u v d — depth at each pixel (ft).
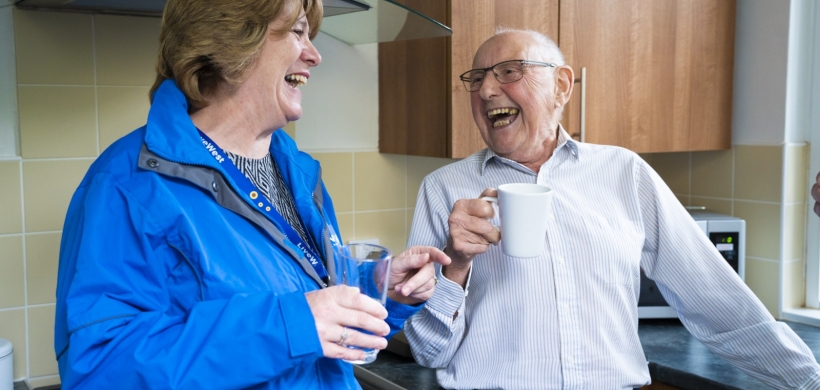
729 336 4.85
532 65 4.91
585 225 4.85
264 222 3.28
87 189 3.00
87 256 2.79
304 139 6.62
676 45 6.97
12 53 5.19
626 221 4.99
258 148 3.55
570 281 4.78
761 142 7.21
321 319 2.77
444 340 4.76
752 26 7.23
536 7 6.21
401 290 3.61
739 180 7.43
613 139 6.71
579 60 6.44
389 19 5.37
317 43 6.60
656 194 4.99
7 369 4.93
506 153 5.09
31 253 5.36
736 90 7.42
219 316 2.75
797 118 7.07
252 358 2.69
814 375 4.52
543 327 4.72
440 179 5.30
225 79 3.21
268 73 3.27
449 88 6.02
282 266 3.26
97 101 5.49
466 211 4.17
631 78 6.74
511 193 3.68
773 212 7.13
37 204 5.34
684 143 7.13
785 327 4.69
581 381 4.64
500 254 4.84
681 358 5.73
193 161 3.07
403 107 6.66
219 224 3.09
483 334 4.82
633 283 4.93
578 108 6.48
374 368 5.55
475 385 4.73
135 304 2.84
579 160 5.13
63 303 2.81
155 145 3.03
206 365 2.67
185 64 3.15
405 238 7.30
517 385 4.65
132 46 5.58
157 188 2.95
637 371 4.85
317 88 6.64
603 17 6.53
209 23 3.09
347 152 6.86
